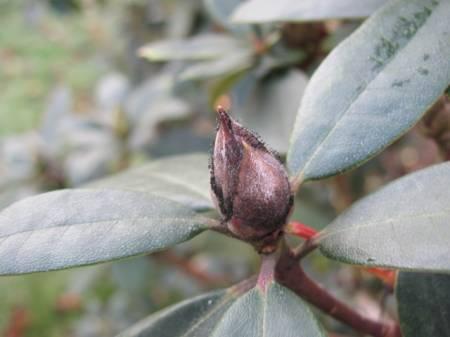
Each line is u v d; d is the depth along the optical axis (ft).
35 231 0.31
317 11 0.38
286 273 0.32
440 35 0.31
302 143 0.33
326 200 0.71
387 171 0.71
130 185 0.41
